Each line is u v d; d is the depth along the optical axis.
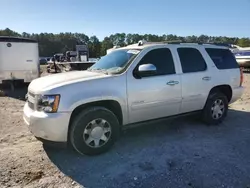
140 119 4.41
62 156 3.97
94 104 3.99
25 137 4.84
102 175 3.40
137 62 4.33
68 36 110.38
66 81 3.88
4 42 11.05
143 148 4.29
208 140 4.66
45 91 3.66
